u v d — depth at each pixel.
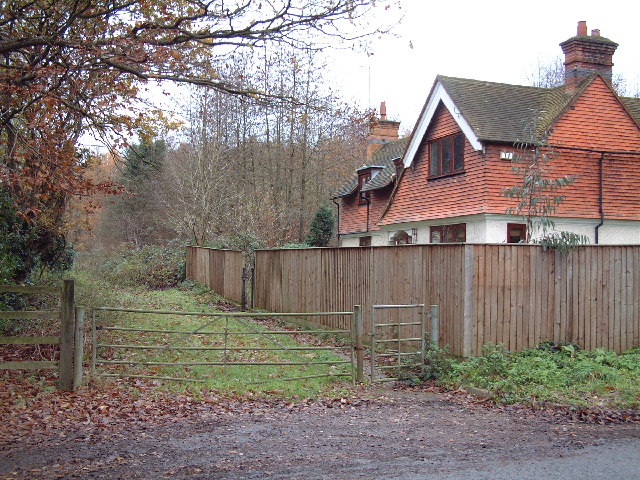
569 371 9.88
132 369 10.11
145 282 28.28
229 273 22.20
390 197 24.11
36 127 9.78
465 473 5.64
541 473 5.64
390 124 33.09
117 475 5.49
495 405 8.72
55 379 9.14
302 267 16.78
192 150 33.97
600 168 18.91
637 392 8.89
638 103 22.47
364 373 11.09
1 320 11.38
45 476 5.42
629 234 19.27
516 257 11.29
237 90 10.96
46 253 15.96
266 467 5.79
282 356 12.02
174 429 7.15
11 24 10.15
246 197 32.88
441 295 11.39
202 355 11.70
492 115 19.03
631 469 5.75
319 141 33.69
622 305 12.12
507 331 11.14
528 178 13.20
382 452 6.34
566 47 20.28
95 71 10.08
